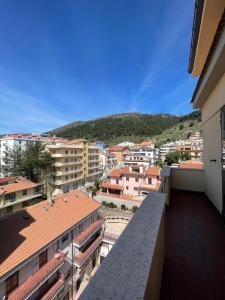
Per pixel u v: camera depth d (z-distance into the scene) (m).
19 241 8.26
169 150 62.47
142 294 0.73
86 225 12.20
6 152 30.59
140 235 1.22
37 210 10.73
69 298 10.23
